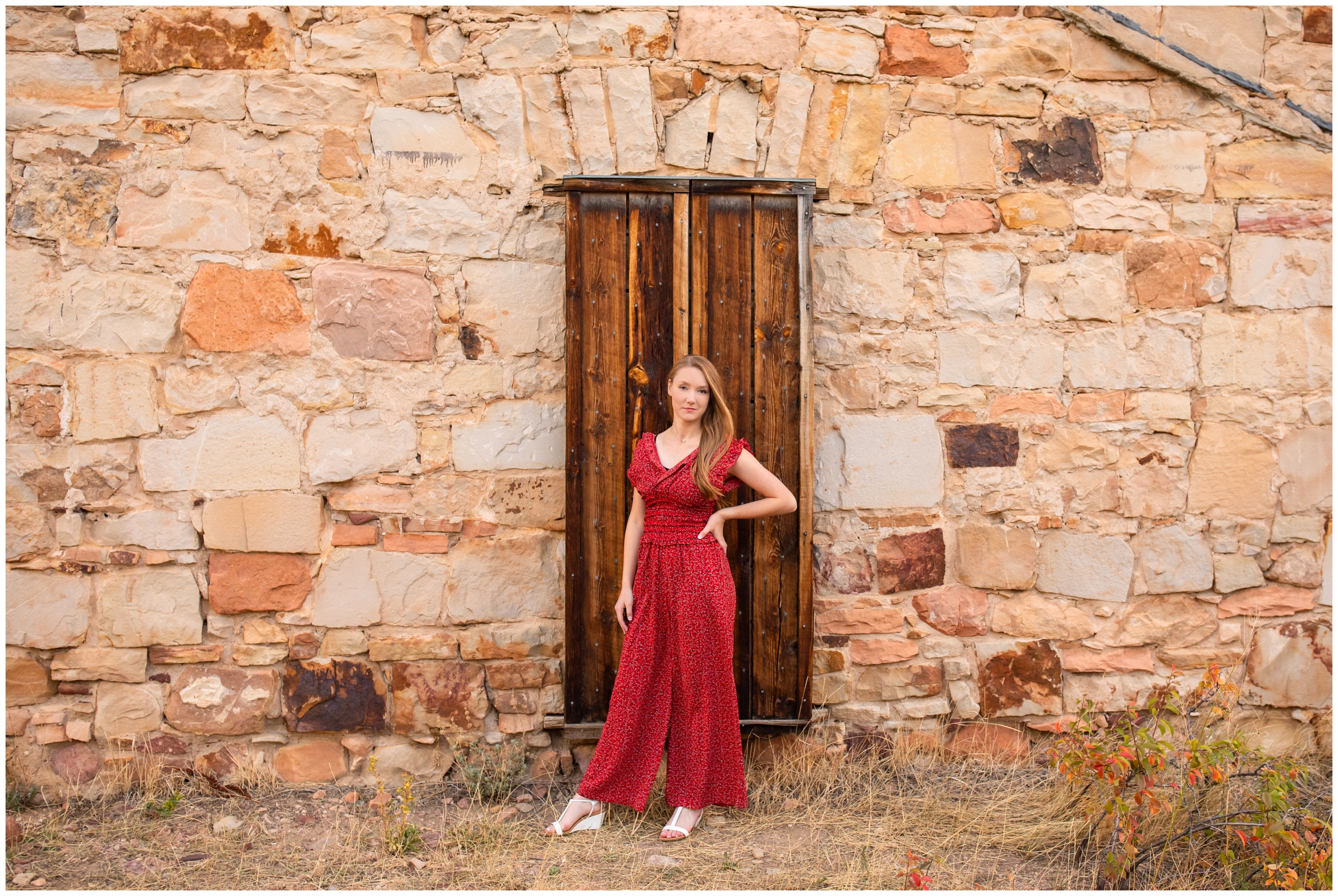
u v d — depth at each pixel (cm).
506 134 325
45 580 311
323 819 296
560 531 329
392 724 323
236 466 317
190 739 317
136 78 313
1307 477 345
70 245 310
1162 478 342
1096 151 340
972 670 339
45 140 309
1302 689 344
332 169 319
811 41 331
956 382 338
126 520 313
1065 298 339
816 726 334
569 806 289
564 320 325
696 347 316
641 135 328
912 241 337
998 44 337
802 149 334
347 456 321
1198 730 326
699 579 284
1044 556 341
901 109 336
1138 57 338
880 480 337
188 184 315
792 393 320
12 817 289
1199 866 267
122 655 314
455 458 325
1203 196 343
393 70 321
